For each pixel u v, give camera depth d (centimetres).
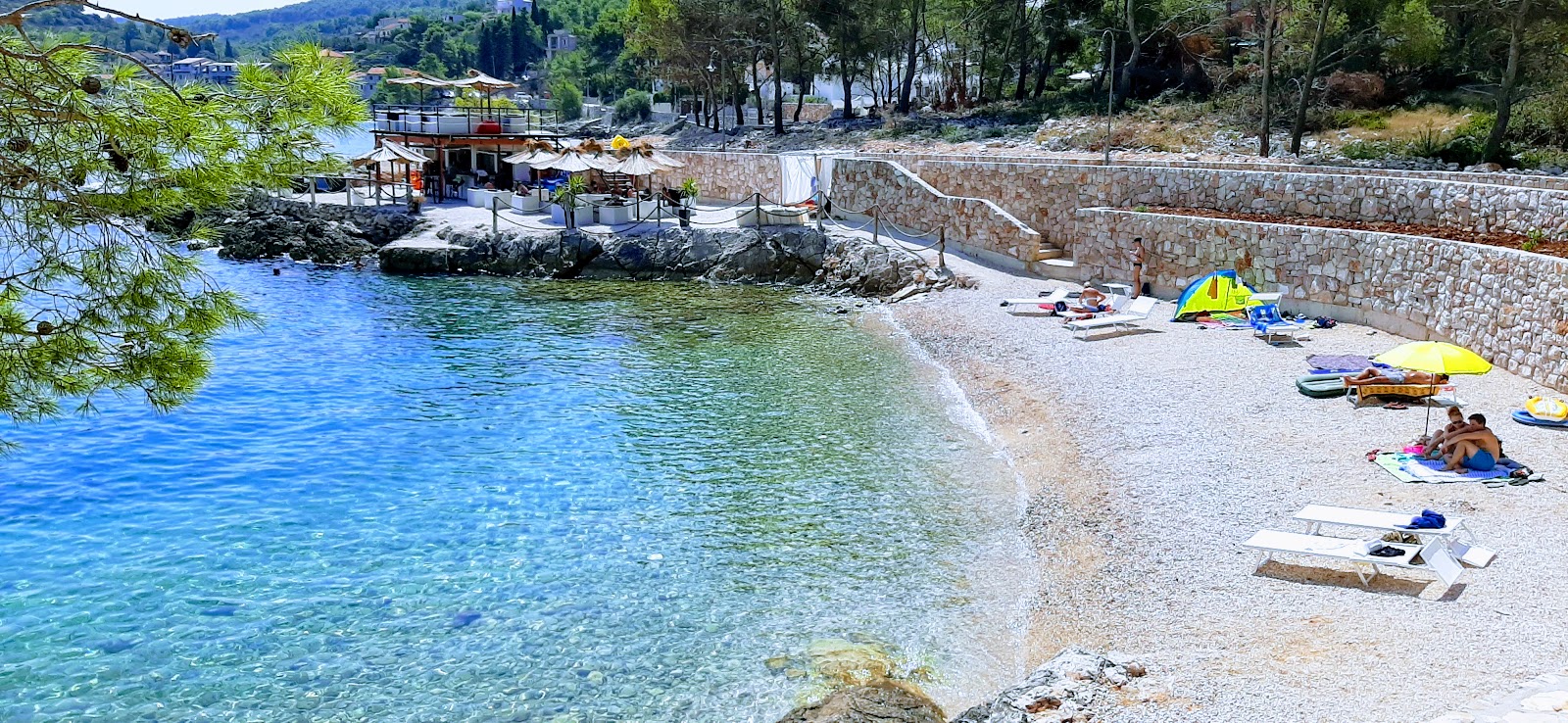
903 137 5772
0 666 1151
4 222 648
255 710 1072
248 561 1418
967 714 959
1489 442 1472
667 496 1644
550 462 1802
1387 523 1205
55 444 1891
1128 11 5362
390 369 2444
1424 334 2252
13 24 550
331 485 1700
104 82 670
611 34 13700
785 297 3366
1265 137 4225
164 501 1634
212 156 703
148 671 1145
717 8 6756
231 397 2202
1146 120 5022
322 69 750
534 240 3800
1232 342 2339
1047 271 3206
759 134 6656
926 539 1472
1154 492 1499
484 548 1458
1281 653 1020
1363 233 2389
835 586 1334
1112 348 2339
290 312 3100
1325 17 4128
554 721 1050
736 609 1276
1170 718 897
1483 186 2475
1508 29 3891
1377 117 4488
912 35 6581
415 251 3816
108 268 702
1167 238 2816
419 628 1236
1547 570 1155
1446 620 1055
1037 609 1245
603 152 4047
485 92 5419
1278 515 1380
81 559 1423
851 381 2308
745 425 2002
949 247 3541
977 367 2317
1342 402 1858
